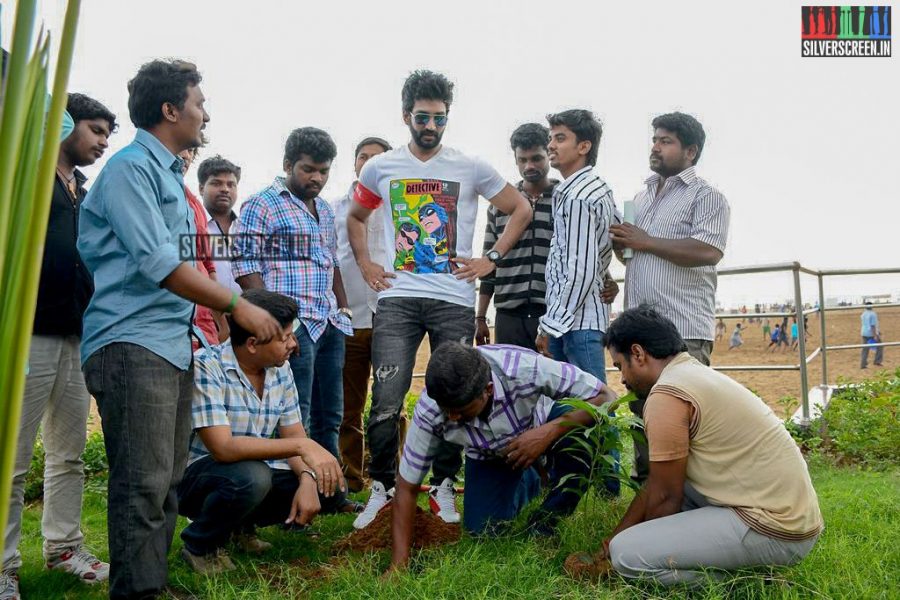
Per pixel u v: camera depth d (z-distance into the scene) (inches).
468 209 186.5
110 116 149.4
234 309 114.0
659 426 122.0
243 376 147.3
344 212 225.0
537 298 202.4
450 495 176.2
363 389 222.2
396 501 139.6
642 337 129.3
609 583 123.0
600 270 186.2
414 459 139.9
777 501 119.2
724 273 279.6
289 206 192.4
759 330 1791.3
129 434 115.7
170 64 124.3
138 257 112.9
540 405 151.5
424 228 183.0
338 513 187.0
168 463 119.6
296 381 186.7
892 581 117.5
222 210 225.8
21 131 51.9
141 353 116.3
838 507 163.5
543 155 203.3
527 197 207.9
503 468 152.6
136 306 117.3
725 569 121.3
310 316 188.5
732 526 119.3
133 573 116.4
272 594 122.6
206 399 139.4
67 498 145.3
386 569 136.8
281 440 142.6
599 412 135.6
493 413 144.9
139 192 115.4
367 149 229.1
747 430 121.3
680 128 186.1
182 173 129.2
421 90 179.5
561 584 122.3
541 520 146.3
